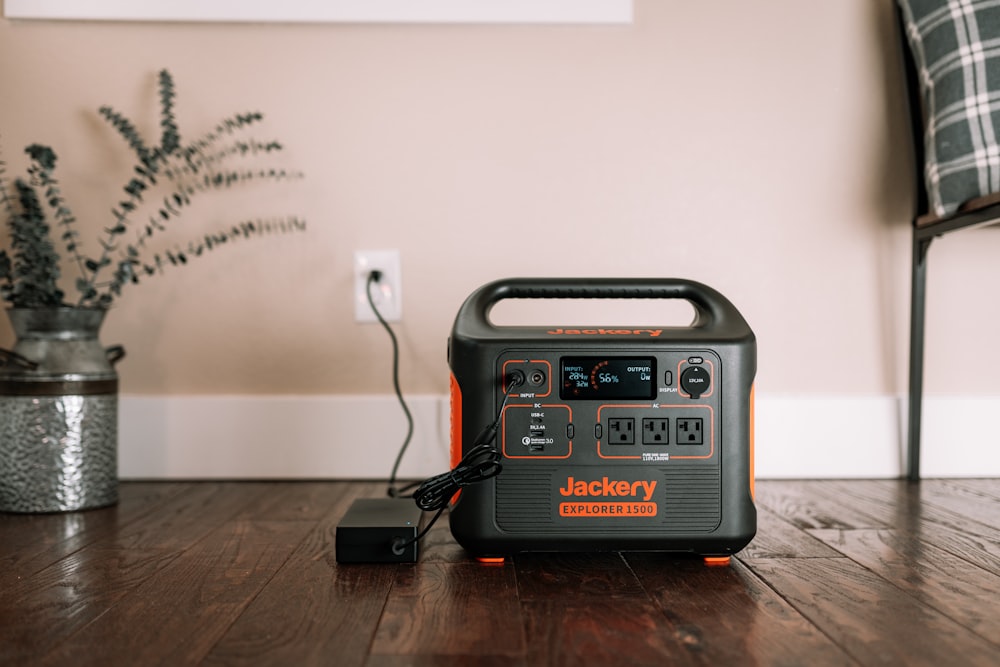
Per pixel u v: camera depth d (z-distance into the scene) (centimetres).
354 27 143
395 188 143
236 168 143
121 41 142
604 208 144
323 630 66
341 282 143
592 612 71
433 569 85
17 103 142
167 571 84
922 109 133
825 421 143
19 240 120
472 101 143
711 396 85
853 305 144
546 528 84
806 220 144
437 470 142
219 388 143
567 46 144
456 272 144
